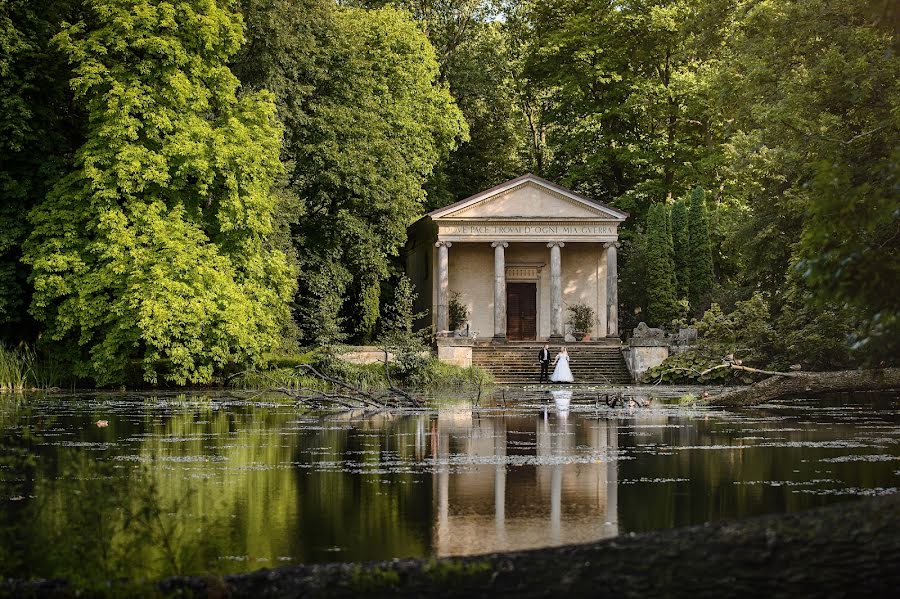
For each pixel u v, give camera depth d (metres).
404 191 53.81
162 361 42.59
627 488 13.69
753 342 43.38
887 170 13.02
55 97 43.06
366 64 54.69
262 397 36.69
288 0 48.06
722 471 15.34
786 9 33.19
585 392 40.91
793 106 32.12
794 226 40.72
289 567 7.47
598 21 66.38
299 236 51.94
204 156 41.84
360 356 49.28
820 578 6.69
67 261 41.16
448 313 59.47
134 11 40.75
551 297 58.06
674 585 6.77
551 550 7.38
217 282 41.91
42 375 42.25
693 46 39.03
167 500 12.79
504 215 58.09
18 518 11.05
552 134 70.00
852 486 13.70
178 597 7.07
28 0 42.12
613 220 58.25
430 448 18.91
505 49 70.50
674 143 64.94
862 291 10.22
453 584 7.00
